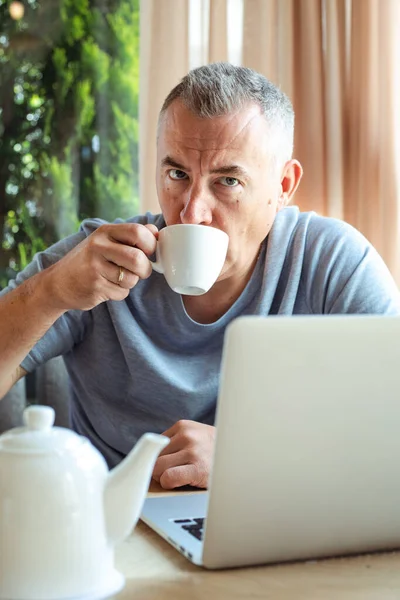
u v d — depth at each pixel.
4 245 2.37
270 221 1.46
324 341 0.74
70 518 0.69
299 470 0.76
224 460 0.73
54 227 2.38
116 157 2.41
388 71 2.20
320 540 0.81
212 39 2.25
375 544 0.84
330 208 2.29
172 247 1.17
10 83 2.37
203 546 0.77
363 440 0.77
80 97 2.39
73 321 1.56
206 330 1.53
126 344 1.52
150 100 2.24
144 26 2.26
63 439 0.72
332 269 1.53
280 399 0.73
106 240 1.24
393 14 2.20
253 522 0.77
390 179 2.20
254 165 1.37
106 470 0.74
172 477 1.12
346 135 2.31
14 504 0.68
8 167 2.37
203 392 1.50
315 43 2.27
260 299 1.53
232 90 1.36
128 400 1.56
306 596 0.73
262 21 2.27
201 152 1.34
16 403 2.16
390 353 0.76
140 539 0.89
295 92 2.28
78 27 2.39
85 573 0.70
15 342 1.38
